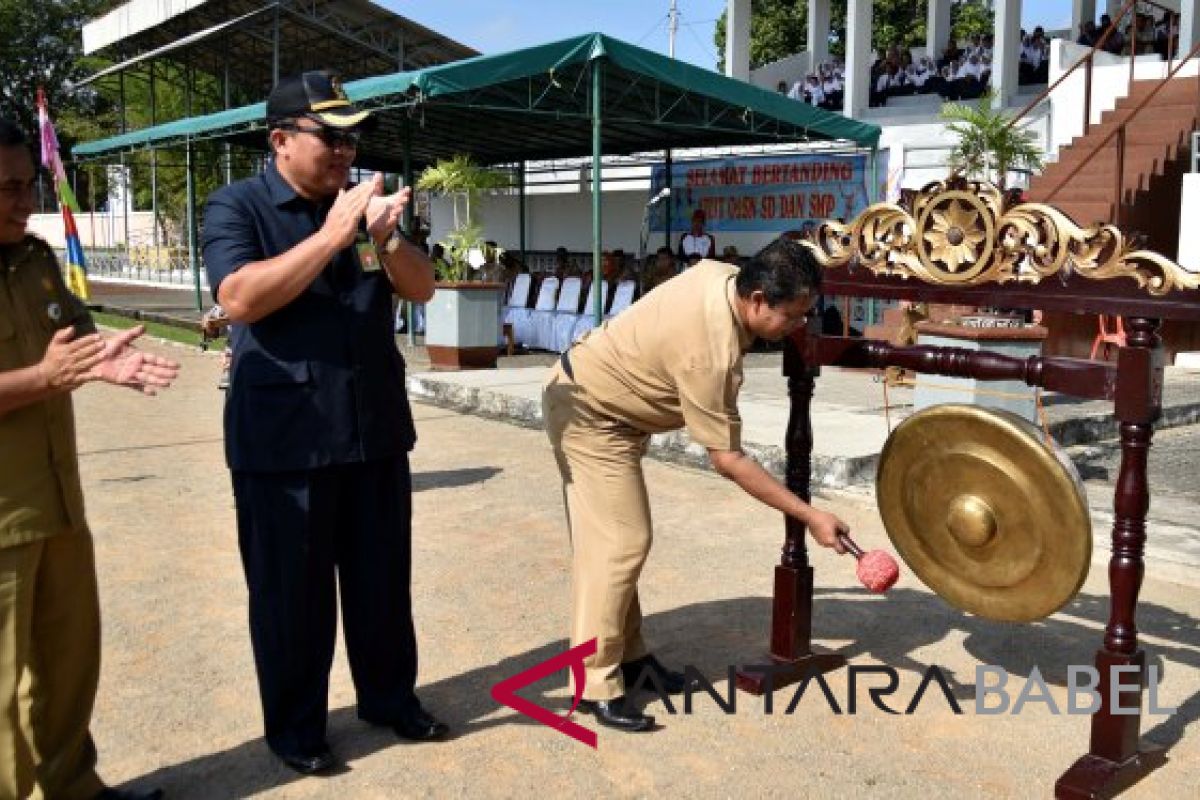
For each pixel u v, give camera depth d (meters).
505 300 14.95
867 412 7.99
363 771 3.09
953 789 3.00
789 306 3.01
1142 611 4.43
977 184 3.20
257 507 2.97
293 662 3.03
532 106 11.26
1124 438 2.97
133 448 7.68
